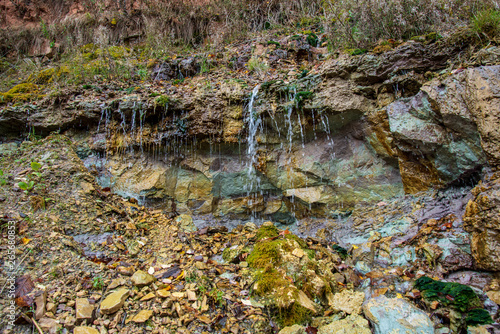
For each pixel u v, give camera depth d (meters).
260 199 3.99
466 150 2.75
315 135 3.80
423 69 3.30
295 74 4.06
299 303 2.28
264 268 2.60
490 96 2.51
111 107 3.78
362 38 3.88
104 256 2.60
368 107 3.53
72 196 3.05
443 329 2.08
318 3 5.75
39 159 3.37
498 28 2.95
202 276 2.52
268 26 5.94
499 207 2.27
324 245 3.28
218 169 3.96
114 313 2.05
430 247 2.59
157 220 3.40
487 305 2.14
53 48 5.79
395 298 2.33
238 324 2.16
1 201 2.68
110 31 5.79
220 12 5.78
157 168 3.85
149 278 2.36
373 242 3.03
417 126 3.03
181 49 5.54
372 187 3.60
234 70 4.64
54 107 3.95
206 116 3.76
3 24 6.10
